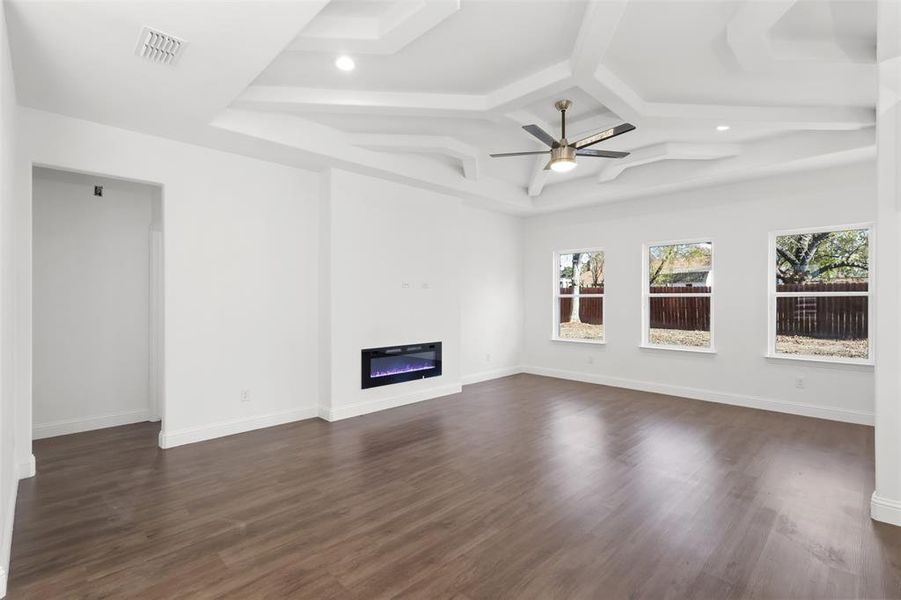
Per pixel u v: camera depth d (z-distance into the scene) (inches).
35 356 163.2
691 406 209.2
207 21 89.1
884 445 101.5
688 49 111.8
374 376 201.3
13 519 101.9
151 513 106.1
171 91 118.6
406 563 86.4
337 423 181.9
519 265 298.4
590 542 93.6
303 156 171.0
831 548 90.9
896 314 100.1
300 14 87.7
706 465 135.8
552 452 147.6
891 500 100.7
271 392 178.4
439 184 214.1
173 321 153.8
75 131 134.4
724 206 214.4
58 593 77.4
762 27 97.7
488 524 101.2
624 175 226.8
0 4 75.4
